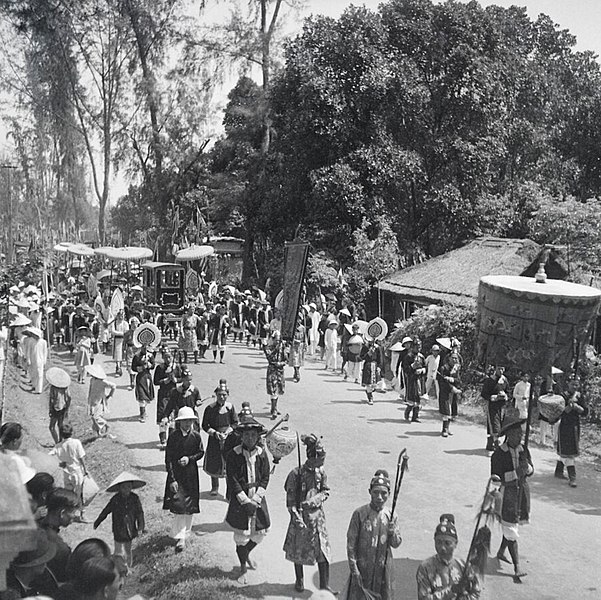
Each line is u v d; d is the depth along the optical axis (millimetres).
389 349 25453
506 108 43938
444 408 17188
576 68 53531
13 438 10461
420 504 12617
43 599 4801
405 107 40719
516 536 9875
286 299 17453
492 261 27984
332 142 40844
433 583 7176
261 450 9883
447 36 42031
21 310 28078
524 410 16703
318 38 41469
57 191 86000
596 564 10328
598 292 12164
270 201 45031
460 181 42000
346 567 10055
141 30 52844
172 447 10586
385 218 40250
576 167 50375
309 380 24422
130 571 10172
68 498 7543
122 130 54781
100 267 54812
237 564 10203
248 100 56094
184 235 48750
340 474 14211
